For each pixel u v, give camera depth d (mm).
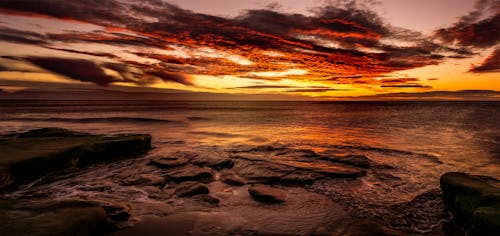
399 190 8672
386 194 8297
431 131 26188
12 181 9047
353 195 8211
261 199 7711
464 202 6195
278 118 46625
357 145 17562
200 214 6668
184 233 5660
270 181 9414
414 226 6270
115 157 13641
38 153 10852
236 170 10930
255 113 64375
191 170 10117
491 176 10320
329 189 8734
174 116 49094
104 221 5527
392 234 5004
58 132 17344
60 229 4770
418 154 14500
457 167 11672
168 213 6680
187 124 34312
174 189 8484
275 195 7855
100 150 12961
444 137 21766
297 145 17672
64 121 36531
